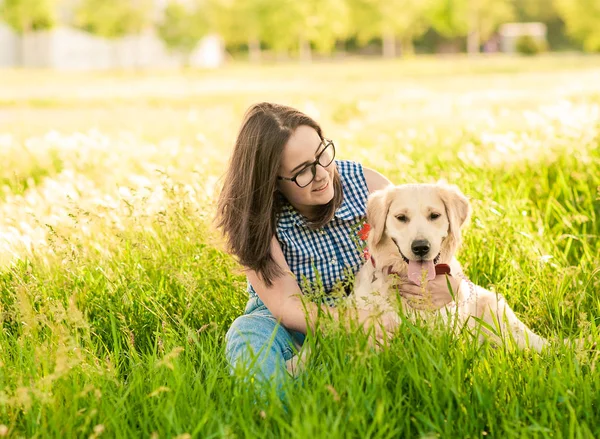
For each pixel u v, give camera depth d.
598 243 5.57
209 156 8.73
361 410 3.05
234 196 4.01
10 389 3.51
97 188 7.35
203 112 18.94
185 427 3.09
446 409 3.16
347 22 77.44
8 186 8.67
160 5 66.19
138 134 12.95
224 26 74.31
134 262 5.15
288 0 73.12
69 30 64.50
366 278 4.20
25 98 28.28
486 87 26.69
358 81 34.62
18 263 5.18
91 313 4.71
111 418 3.06
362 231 4.36
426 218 4.12
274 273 4.02
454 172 6.89
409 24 82.06
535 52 74.75
